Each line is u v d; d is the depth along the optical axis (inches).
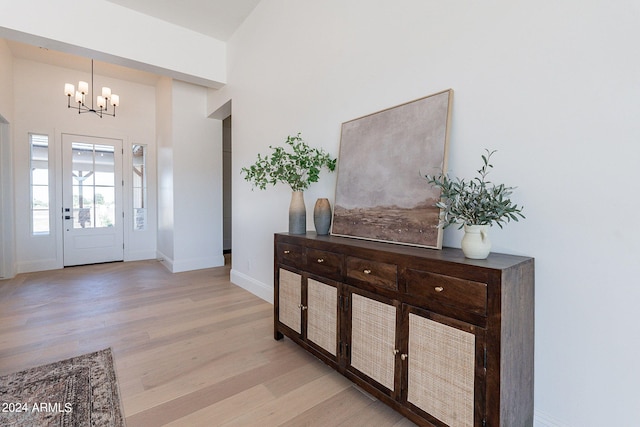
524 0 56.2
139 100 225.6
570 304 52.1
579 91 50.4
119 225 220.4
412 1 75.3
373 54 85.4
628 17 45.7
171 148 189.0
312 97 107.7
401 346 60.0
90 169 209.5
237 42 154.6
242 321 114.2
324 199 92.4
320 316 80.0
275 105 127.2
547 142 54.0
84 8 124.5
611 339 48.3
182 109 189.9
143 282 166.2
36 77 189.5
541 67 54.4
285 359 87.1
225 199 274.1
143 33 139.7
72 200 203.5
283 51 121.6
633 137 45.6
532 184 55.9
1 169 171.0
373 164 82.0
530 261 53.6
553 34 52.9
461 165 65.9
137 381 75.7
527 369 53.4
